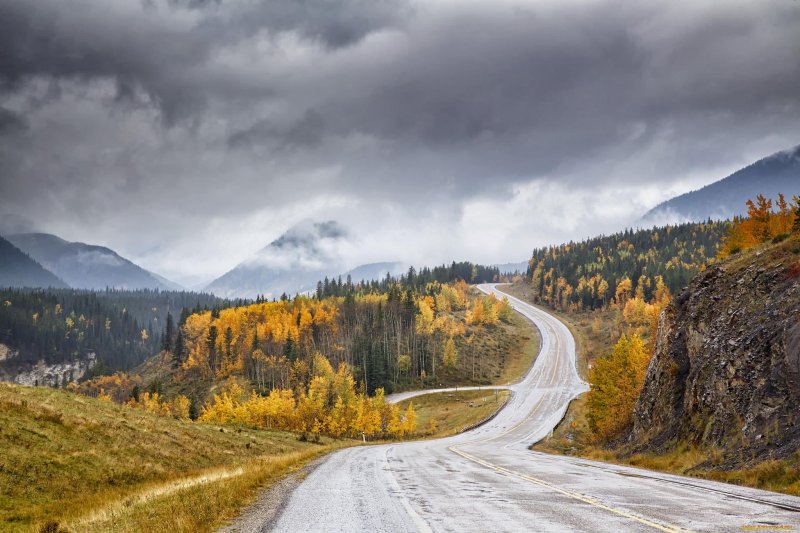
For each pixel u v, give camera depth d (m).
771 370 22.69
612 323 189.62
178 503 12.69
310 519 10.29
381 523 9.67
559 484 15.41
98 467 21.55
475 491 13.95
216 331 170.12
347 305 183.00
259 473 19.16
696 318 32.84
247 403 88.25
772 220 55.00
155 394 134.38
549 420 85.38
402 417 105.19
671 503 11.59
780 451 18.77
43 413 24.81
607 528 8.86
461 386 137.62
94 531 10.56
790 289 25.75
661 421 32.44
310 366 142.00
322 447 40.81
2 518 14.22
